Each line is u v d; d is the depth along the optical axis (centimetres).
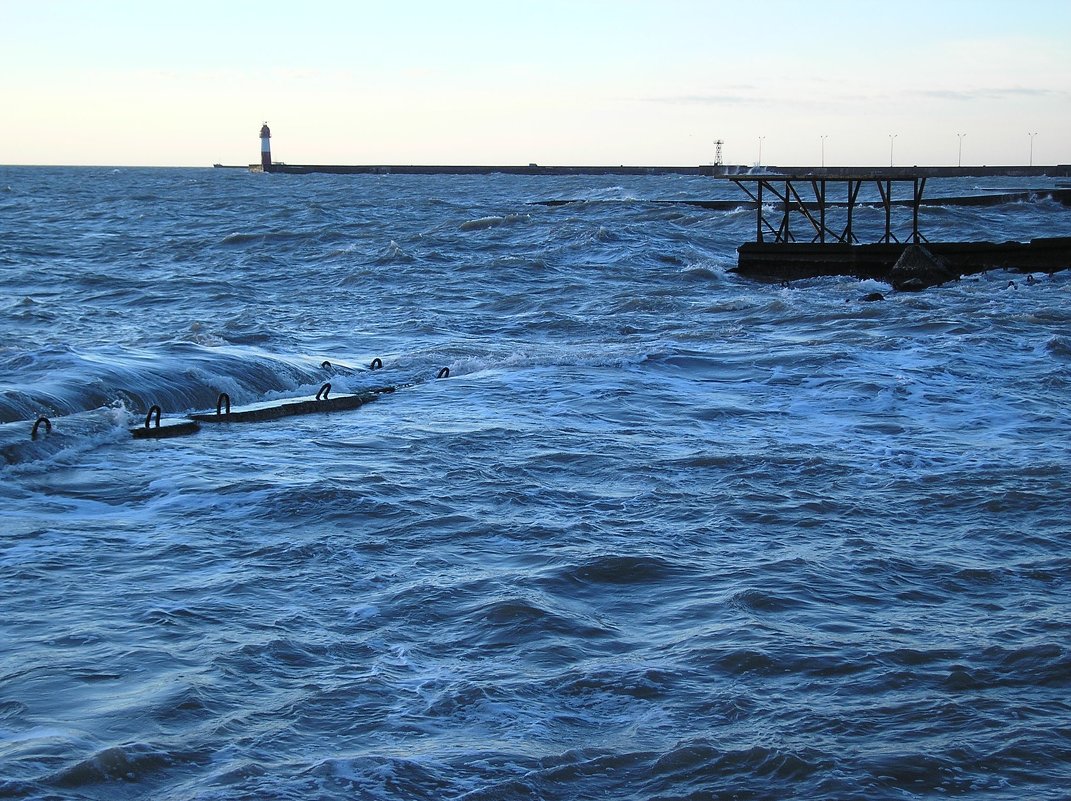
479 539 895
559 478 1088
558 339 2114
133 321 2331
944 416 1374
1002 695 616
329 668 650
